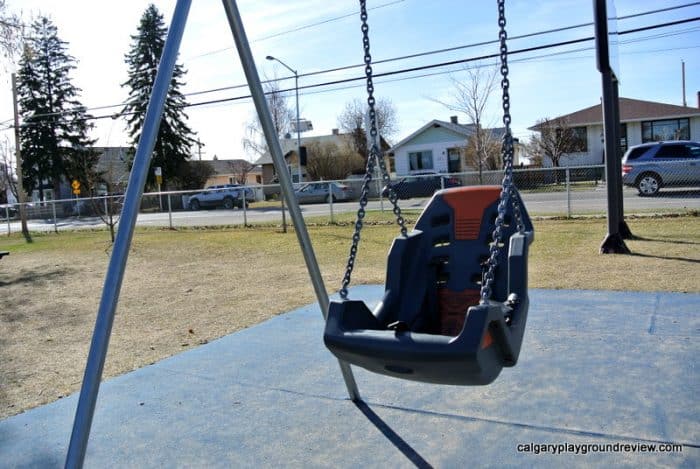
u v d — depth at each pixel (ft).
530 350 13.09
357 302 7.72
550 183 69.26
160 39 128.88
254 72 9.81
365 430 9.83
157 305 22.24
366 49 8.70
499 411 10.13
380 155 8.86
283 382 12.38
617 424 9.29
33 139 131.75
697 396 10.07
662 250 25.72
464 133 121.19
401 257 9.07
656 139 104.01
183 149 133.08
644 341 13.20
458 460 8.60
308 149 140.46
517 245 8.39
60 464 9.36
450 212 10.19
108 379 13.24
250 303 21.44
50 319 21.18
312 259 10.42
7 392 13.12
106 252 43.11
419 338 6.61
